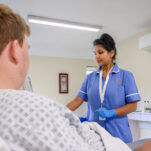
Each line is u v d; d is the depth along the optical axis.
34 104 0.37
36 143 0.33
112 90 1.51
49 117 0.36
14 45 0.47
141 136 3.63
